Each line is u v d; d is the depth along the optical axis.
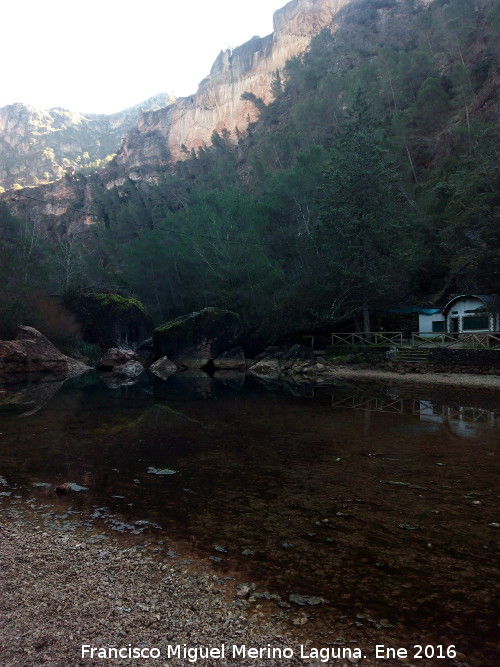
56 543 5.20
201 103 141.50
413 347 27.11
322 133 67.00
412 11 100.31
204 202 46.12
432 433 10.68
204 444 10.06
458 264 35.84
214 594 4.09
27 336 31.52
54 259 49.34
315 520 5.76
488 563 4.58
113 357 34.56
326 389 20.17
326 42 107.50
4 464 8.56
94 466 8.41
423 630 3.55
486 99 53.69
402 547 4.96
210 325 35.59
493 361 21.12
